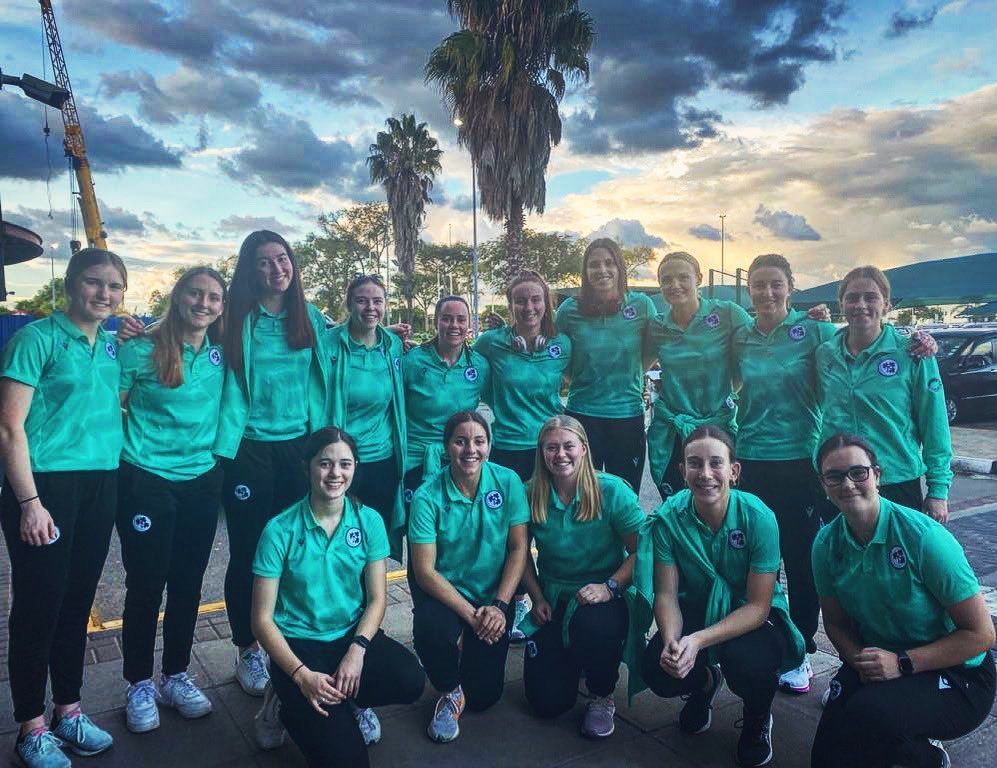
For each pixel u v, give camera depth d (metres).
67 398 2.71
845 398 3.27
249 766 2.77
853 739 2.42
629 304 4.04
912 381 3.18
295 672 2.59
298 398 3.46
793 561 3.54
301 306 3.44
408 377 3.87
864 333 3.25
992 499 7.29
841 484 2.52
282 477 3.45
